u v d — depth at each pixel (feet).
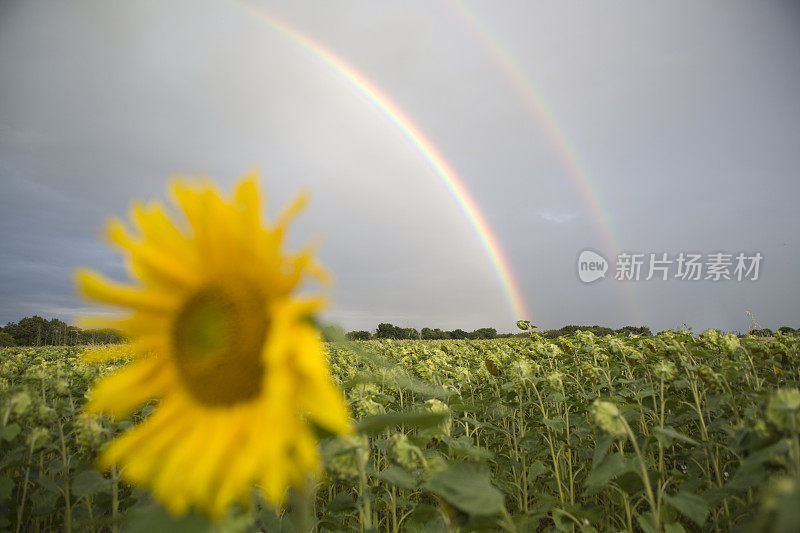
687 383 15.98
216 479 4.30
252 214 4.35
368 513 7.59
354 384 10.54
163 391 4.84
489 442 20.17
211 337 4.50
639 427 17.67
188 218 4.60
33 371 18.51
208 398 4.56
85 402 16.43
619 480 11.02
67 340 95.40
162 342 4.85
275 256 4.33
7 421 11.34
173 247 4.58
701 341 25.07
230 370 4.51
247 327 4.43
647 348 24.66
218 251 4.53
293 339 3.84
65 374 20.99
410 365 28.35
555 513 10.44
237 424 4.43
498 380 21.83
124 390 4.75
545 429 18.25
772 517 4.51
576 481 16.44
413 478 8.63
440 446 12.96
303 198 4.33
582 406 17.31
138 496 10.53
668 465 17.54
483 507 6.50
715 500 10.39
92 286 4.63
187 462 4.38
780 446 7.63
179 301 4.72
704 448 14.30
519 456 17.60
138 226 4.71
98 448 10.66
